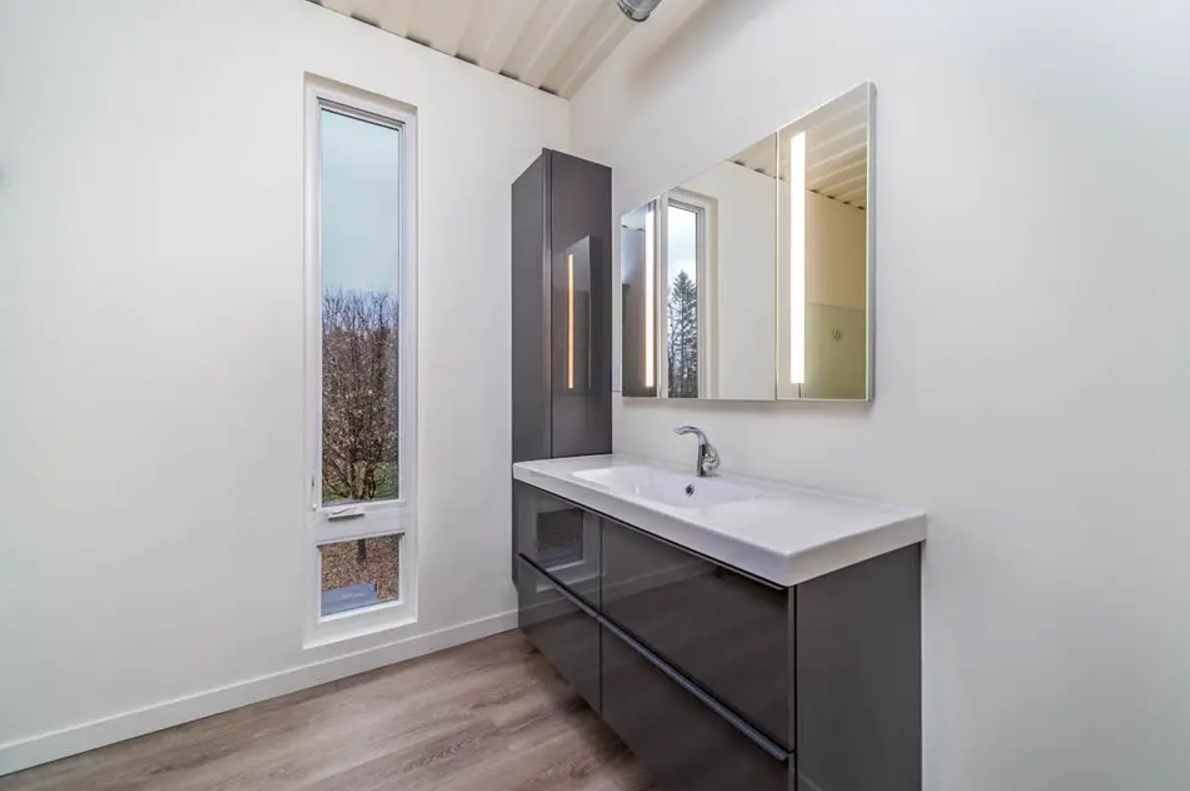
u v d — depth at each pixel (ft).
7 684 5.13
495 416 8.23
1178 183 2.81
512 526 8.22
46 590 5.28
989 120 3.58
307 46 6.65
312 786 4.88
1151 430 2.93
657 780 4.91
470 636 7.95
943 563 3.90
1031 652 3.43
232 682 6.20
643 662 4.51
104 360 5.53
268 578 6.43
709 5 6.01
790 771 3.17
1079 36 3.16
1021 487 3.46
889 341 4.22
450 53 7.73
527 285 7.80
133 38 5.63
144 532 5.74
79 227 5.38
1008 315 3.51
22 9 5.14
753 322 5.44
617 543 4.89
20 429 5.17
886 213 4.22
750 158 5.46
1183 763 2.85
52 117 5.25
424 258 7.56
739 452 5.71
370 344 7.40
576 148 8.77
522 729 5.73
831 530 3.62
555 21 7.11
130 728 5.62
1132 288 2.98
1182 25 2.78
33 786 4.92
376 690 6.56
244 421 6.29
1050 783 3.36
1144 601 2.97
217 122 6.08
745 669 3.49
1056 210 3.27
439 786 4.86
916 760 4.00
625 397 7.59
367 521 7.29
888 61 4.18
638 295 7.27
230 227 6.18
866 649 3.64
